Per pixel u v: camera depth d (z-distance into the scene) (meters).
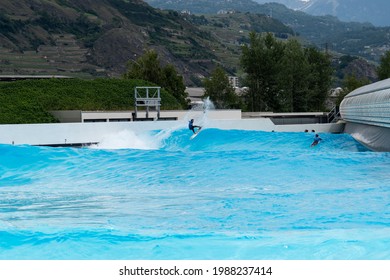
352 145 46.66
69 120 47.00
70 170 31.73
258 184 26.69
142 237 14.35
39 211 19.47
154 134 44.41
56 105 49.78
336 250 13.07
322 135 49.09
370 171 30.08
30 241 13.81
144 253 13.03
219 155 34.62
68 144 40.44
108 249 13.27
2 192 24.92
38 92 51.25
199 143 45.88
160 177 29.19
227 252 13.09
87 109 50.84
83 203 21.27
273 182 27.31
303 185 25.86
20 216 18.44
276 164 32.09
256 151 36.53
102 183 28.20
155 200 21.75
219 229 15.95
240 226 16.42
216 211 18.98
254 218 17.64
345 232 14.88
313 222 16.88
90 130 41.47
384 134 41.69
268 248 13.34
